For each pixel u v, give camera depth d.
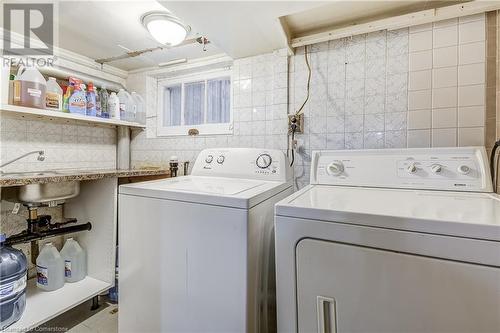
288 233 0.77
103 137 2.21
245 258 0.85
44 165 1.80
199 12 1.23
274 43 1.58
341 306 0.70
